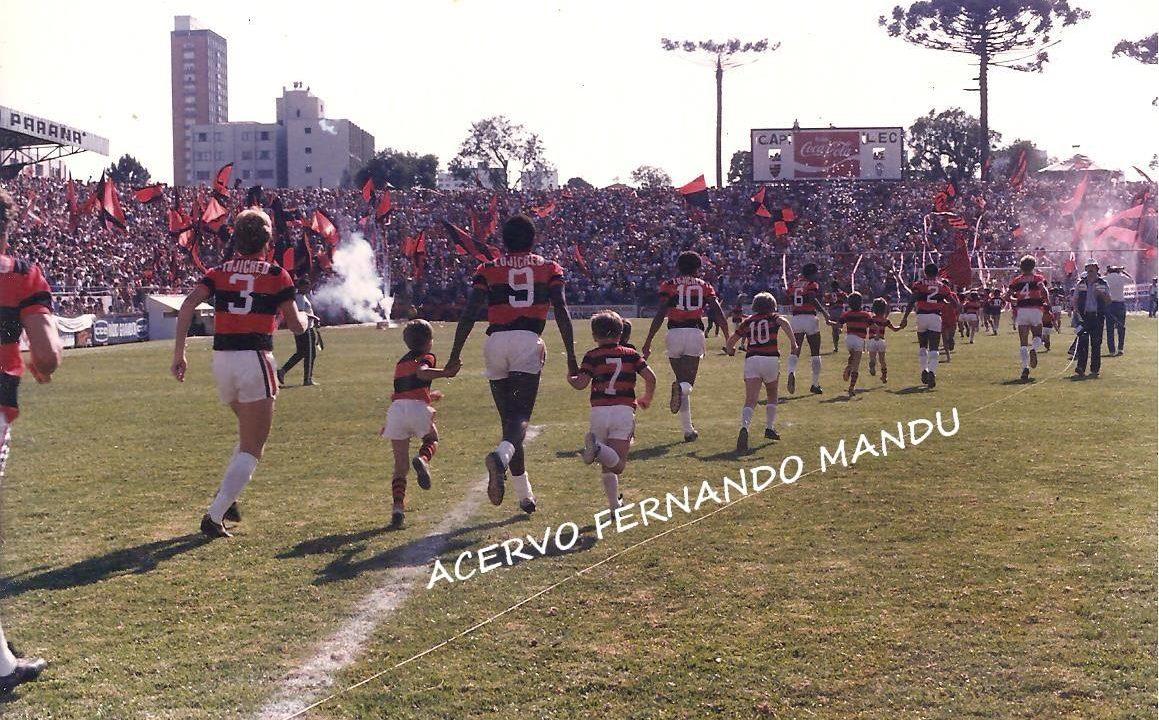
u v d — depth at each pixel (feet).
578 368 24.03
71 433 38.86
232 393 22.72
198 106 365.20
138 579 19.24
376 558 20.66
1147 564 19.06
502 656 15.26
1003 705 13.37
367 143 369.50
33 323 15.39
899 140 198.29
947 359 68.69
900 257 166.91
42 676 14.61
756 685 14.10
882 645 15.43
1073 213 183.52
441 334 115.85
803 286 50.19
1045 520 22.57
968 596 17.53
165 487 28.25
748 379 33.63
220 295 22.68
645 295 166.91
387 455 33.40
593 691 13.98
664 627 16.35
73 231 130.82
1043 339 76.13
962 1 195.21
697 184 148.97
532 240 23.59
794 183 198.80
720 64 224.33
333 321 150.61
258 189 117.08
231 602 17.85
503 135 296.71
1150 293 143.84
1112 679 14.05
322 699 13.79
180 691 14.08
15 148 129.80
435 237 174.81
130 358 83.05
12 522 23.94
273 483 28.66
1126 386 50.06
